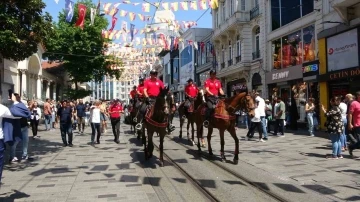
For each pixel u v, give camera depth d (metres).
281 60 23.45
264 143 13.88
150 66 39.59
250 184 7.50
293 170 8.80
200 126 11.93
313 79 18.83
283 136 16.03
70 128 14.32
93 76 36.81
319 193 6.77
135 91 16.19
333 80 17.52
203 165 9.66
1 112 6.37
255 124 15.09
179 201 6.38
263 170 8.87
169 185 7.53
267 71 25.05
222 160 10.23
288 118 19.78
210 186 7.35
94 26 33.69
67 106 14.32
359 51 15.95
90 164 10.03
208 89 10.92
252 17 27.11
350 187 7.15
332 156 10.34
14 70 24.44
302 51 21.00
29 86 30.48
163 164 9.75
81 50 34.19
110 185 7.54
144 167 9.52
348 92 16.77
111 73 37.59
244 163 9.80
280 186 7.30
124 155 11.62
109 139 16.70
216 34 32.91
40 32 10.71
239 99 9.72
